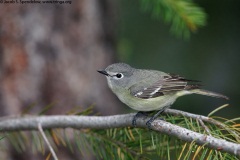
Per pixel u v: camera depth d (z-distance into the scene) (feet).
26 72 42.55
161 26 48.67
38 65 42.78
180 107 47.93
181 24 32.63
